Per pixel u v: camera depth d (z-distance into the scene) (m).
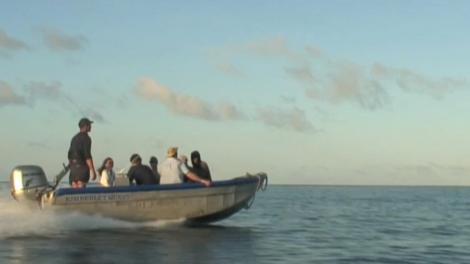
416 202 44.00
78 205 12.60
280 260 9.59
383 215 24.19
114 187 12.88
